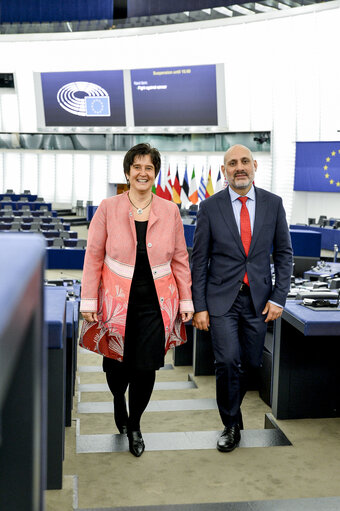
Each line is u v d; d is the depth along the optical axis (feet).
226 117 80.48
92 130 88.17
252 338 9.05
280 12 72.84
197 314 9.00
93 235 8.21
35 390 0.88
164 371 20.94
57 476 6.84
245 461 8.50
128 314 8.12
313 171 71.56
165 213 8.28
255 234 8.87
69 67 90.89
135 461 8.39
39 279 0.96
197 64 80.02
